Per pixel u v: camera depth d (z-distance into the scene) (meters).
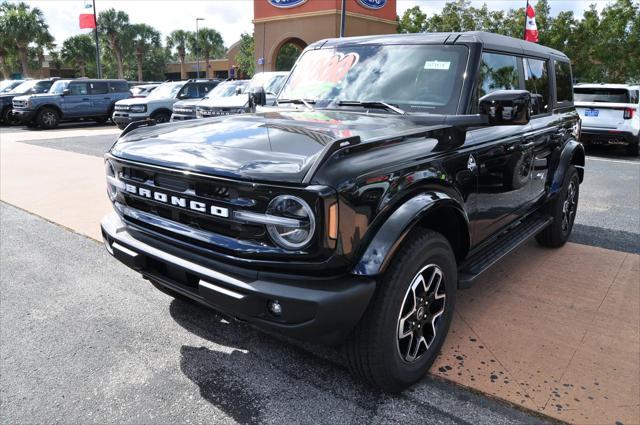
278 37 26.25
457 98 3.21
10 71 48.78
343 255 2.23
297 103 3.76
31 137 15.57
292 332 2.27
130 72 61.94
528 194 4.08
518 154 3.71
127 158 2.78
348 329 2.34
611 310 3.67
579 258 4.78
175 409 2.61
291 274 2.29
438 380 2.84
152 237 2.77
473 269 3.25
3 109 20.05
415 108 3.28
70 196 7.25
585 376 2.86
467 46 3.36
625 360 3.02
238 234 2.35
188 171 2.42
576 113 5.34
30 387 2.80
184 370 2.96
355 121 3.05
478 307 3.71
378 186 2.36
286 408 2.62
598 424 2.48
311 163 2.22
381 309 2.43
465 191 3.03
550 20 28.72
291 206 2.18
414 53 3.52
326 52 3.99
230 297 2.32
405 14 30.91
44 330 3.43
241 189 2.25
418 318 2.69
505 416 2.55
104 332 3.40
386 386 2.62
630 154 11.95
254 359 3.07
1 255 4.87
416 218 2.44
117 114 16.19
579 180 5.29
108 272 4.45
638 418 2.51
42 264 4.64
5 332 3.40
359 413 2.57
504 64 3.71
